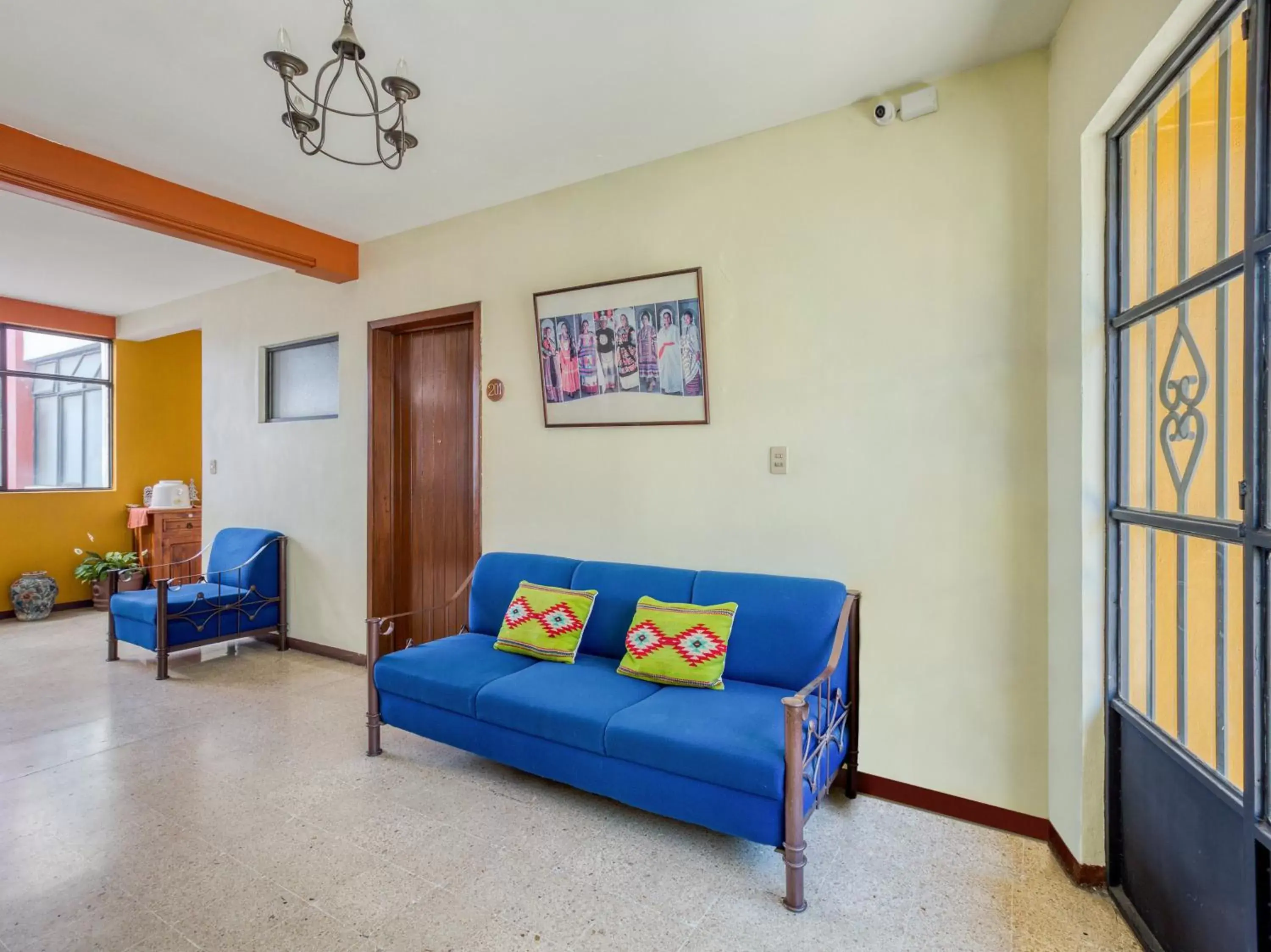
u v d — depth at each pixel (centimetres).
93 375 598
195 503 643
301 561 433
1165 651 158
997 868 197
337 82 230
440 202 335
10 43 206
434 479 390
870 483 240
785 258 256
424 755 275
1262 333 121
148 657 425
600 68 221
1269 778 121
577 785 217
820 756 201
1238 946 129
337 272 389
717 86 231
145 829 216
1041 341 212
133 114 250
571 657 262
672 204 283
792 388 255
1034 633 214
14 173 262
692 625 242
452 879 190
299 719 313
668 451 285
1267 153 119
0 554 539
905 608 235
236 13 192
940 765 229
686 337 276
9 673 389
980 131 220
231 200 332
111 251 402
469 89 233
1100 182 183
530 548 329
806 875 193
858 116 242
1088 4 178
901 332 234
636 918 174
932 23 198
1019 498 216
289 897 182
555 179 308
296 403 448
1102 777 186
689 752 190
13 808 230
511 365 335
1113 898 180
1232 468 133
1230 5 127
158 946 163
